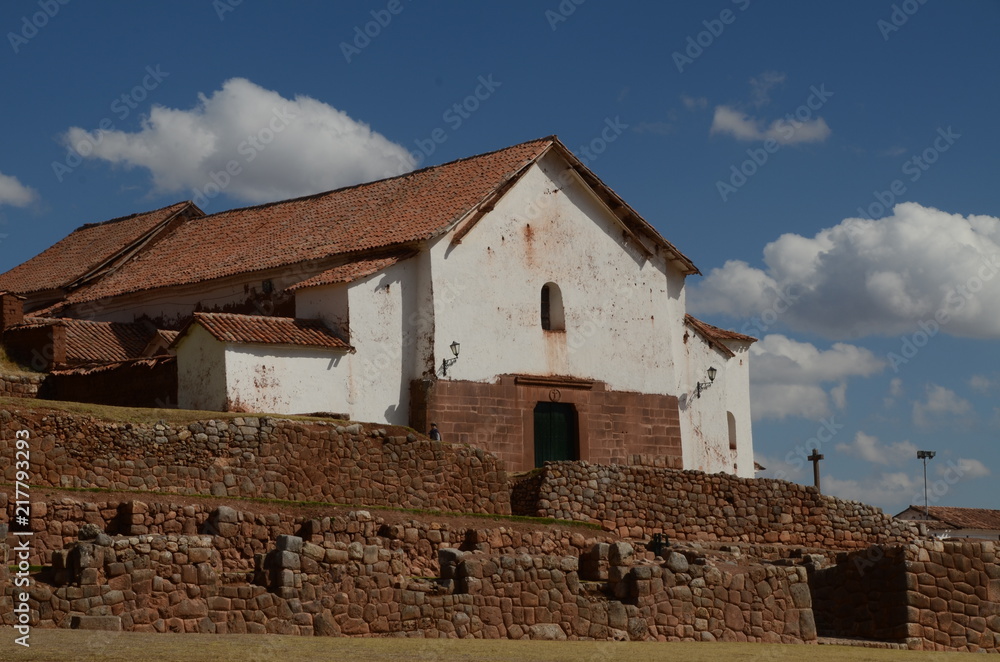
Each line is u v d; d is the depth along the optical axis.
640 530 37.19
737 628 23.56
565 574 22.55
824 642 24.14
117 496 26.98
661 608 22.97
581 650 19.77
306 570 20.72
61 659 15.66
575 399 45.44
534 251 45.12
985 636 25.06
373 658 17.25
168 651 16.69
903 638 24.52
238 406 38.69
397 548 27.62
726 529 38.88
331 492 33.09
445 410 42.16
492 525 33.09
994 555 25.55
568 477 36.34
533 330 44.75
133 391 41.09
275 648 17.70
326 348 40.53
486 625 21.73
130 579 19.52
